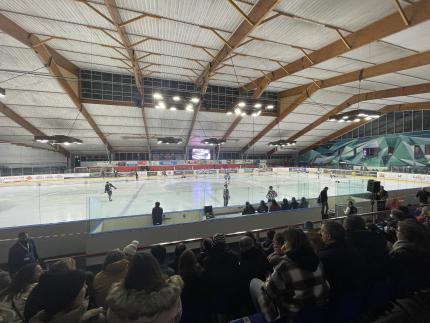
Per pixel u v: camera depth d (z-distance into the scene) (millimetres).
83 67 18578
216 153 34812
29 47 12141
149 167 29766
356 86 19547
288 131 31188
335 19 9664
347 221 2594
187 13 9602
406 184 21344
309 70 16469
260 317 1859
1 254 6344
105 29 11172
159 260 3254
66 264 2334
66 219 11469
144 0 8805
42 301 1384
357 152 32125
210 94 23219
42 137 17531
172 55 14734
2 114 19734
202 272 2551
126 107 21109
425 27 8898
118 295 1455
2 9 9758
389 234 4266
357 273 1988
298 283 1726
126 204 13820
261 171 34312
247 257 2748
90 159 31469
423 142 25562
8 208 13742
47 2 9281
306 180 25219
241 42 11367
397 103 25219
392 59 13680
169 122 25328
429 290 2369
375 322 1949
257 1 8703
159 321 1442
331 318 1947
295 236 1899
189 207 12867
